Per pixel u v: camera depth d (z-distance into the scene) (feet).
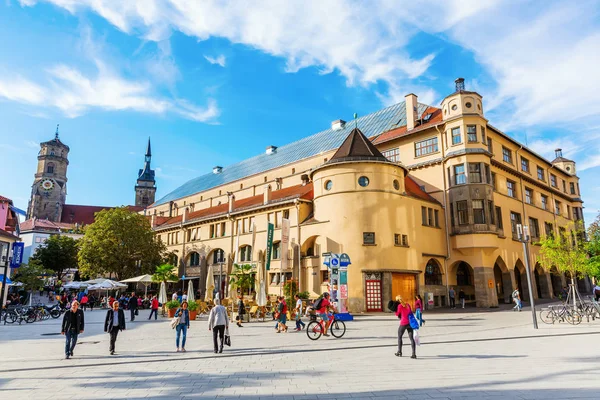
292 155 194.49
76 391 29.71
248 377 33.63
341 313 86.33
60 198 388.57
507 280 140.36
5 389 30.50
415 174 145.89
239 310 80.74
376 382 30.91
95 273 161.58
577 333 59.98
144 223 171.42
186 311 49.73
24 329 78.79
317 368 36.96
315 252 121.70
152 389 30.01
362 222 113.60
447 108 138.41
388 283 110.01
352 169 118.01
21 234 299.58
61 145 405.18
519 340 53.98
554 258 109.50
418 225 124.16
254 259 137.18
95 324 86.02
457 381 30.78
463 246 127.85
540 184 177.06
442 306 126.82
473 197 128.26
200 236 171.94
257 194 191.93
